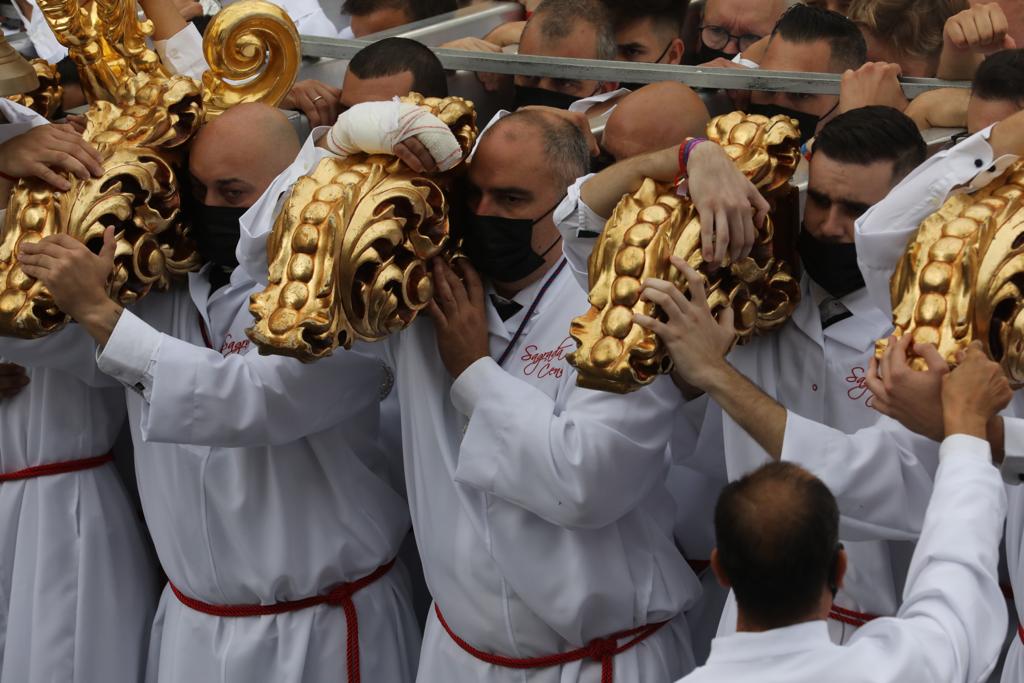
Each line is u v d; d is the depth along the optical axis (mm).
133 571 16094
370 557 14508
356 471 14461
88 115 13977
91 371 14688
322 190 11992
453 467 13000
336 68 16969
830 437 11312
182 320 14352
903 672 8789
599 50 16703
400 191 11938
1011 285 10516
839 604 12414
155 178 13539
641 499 12516
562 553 12656
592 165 13734
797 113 15445
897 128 11641
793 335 12312
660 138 13023
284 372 13344
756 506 8984
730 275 11445
